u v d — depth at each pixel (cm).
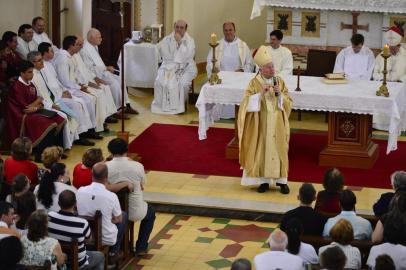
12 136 1251
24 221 772
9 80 1304
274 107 1106
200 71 1836
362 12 1639
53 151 920
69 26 1576
